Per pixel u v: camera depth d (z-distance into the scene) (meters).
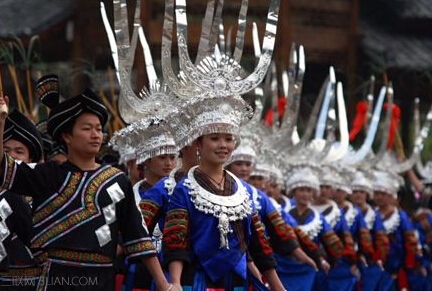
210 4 12.62
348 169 21.39
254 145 17.00
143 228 11.40
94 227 11.12
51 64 27.09
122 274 13.53
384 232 22.23
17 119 12.87
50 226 11.09
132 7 26.20
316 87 29.55
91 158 11.40
